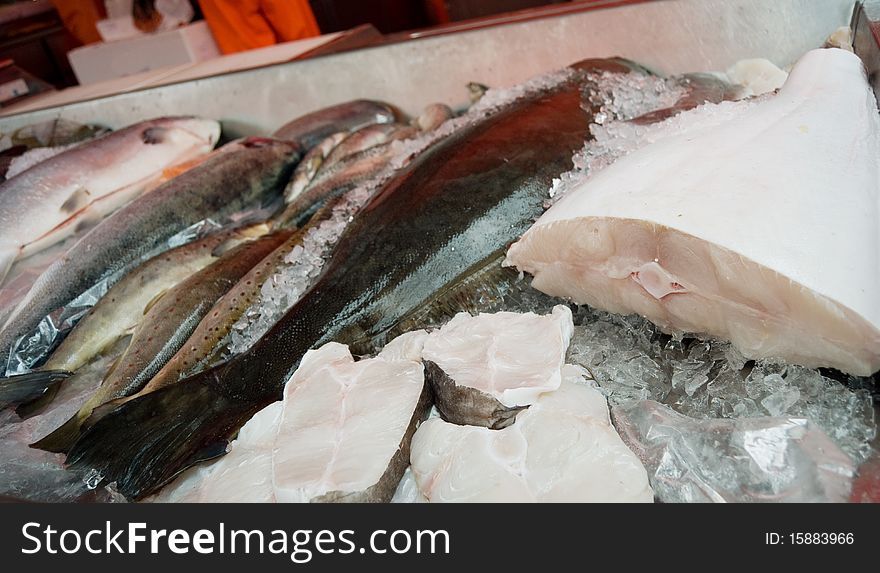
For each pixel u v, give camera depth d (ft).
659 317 3.24
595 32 5.71
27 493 3.44
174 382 4.09
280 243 5.11
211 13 11.76
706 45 5.39
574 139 4.47
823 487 2.30
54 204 6.42
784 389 2.76
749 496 2.38
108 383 4.35
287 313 3.95
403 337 3.54
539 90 5.28
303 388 3.23
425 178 4.48
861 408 2.64
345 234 4.36
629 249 3.04
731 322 2.90
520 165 4.33
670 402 3.01
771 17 5.07
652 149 3.36
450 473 2.63
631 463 2.52
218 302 4.48
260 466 2.99
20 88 10.04
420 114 6.78
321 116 6.89
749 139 3.12
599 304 3.55
